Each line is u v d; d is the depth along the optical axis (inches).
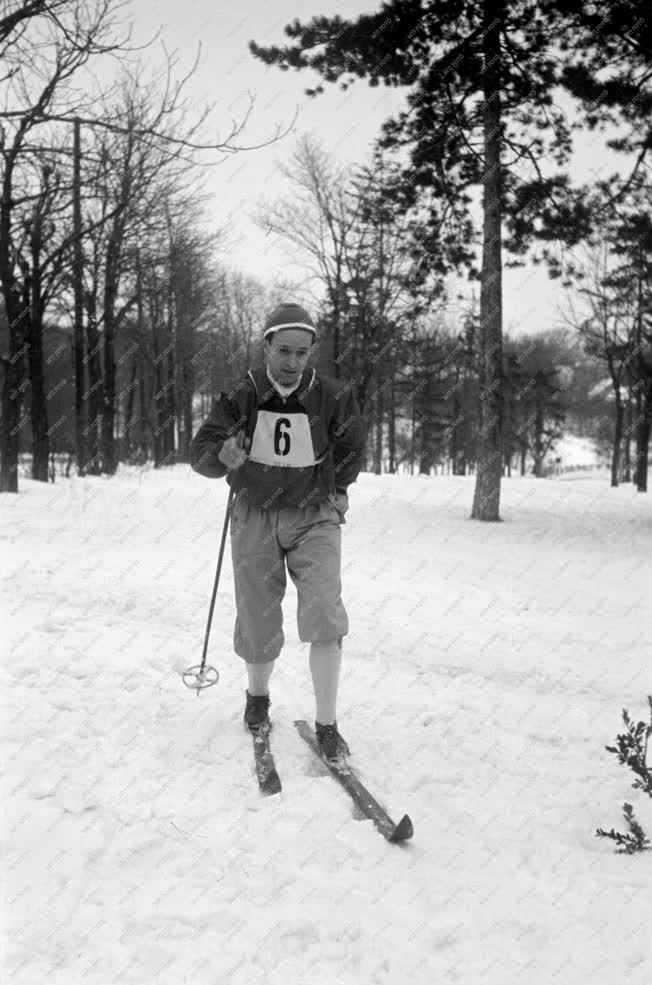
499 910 88.0
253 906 87.9
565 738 142.4
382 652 200.4
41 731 130.6
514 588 309.9
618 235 527.5
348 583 299.3
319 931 83.8
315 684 126.2
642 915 87.3
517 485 907.4
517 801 115.7
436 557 382.3
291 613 237.9
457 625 237.1
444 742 137.2
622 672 191.2
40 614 209.0
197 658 179.0
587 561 390.9
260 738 129.5
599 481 1422.2
